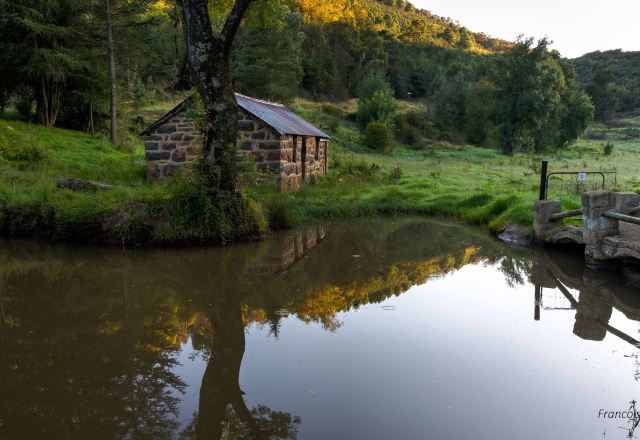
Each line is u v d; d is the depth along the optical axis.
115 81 27.12
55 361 5.41
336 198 16.33
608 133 81.44
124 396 4.69
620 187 17.81
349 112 55.19
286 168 16.52
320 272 9.34
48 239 11.18
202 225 10.91
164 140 16.34
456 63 86.06
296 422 4.21
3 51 23.94
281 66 48.84
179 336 6.18
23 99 26.59
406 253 11.06
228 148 11.23
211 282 8.53
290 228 13.27
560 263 10.13
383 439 3.96
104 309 7.15
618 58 154.00
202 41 10.95
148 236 10.79
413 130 50.00
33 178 14.51
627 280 8.87
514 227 12.68
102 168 18.42
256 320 6.77
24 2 23.83
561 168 31.05
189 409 4.47
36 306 7.25
